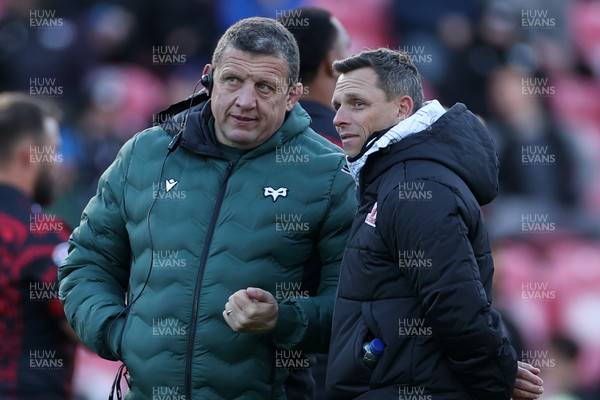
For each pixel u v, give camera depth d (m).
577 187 32.44
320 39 16.14
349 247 12.32
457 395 11.90
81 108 31.50
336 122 12.45
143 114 31.75
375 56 12.44
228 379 12.72
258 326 12.29
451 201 11.67
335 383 12.24
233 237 12.78
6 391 14.48
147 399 12.92
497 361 11.75
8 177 15.23
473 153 12.16
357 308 12.16
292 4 33.97
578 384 26.88
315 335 12.80
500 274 21.09
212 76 13.25
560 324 28.34
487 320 11.59
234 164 13.03
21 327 14.62
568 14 36.75
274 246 12.80
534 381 12.94
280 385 13.11
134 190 13.35
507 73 32.69
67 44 31.84
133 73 32.41
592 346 28.11
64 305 13.73
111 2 32.59
